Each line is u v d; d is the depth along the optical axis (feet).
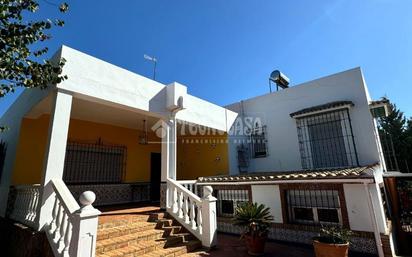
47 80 13.20
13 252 17.37
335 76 30.81
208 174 36.29
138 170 35.29
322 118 31.01
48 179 16.02
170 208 23.38
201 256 18.11
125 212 23.89
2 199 24.36
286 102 34.91
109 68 21.13
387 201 26.53
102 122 31.94
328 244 16.11
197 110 30.86
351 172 19.89
